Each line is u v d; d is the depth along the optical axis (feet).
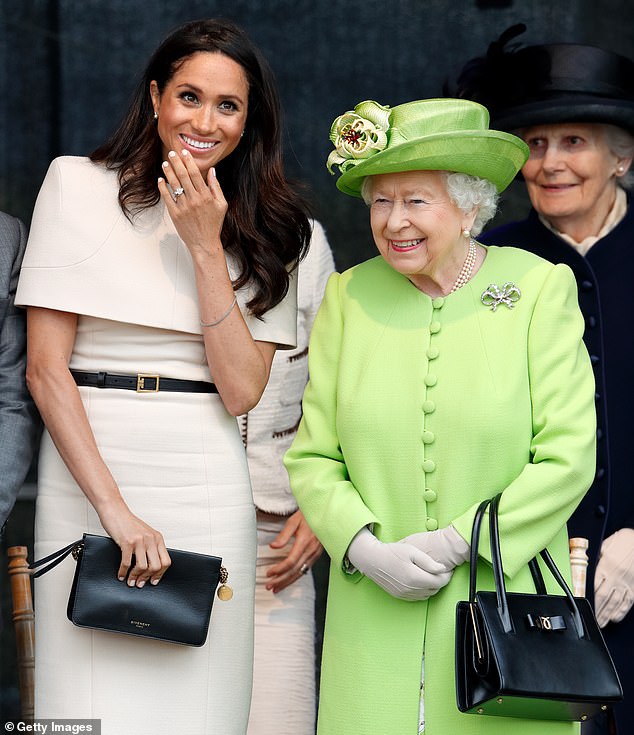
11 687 66.23
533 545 39.32
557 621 37.93
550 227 53.42
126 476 42.11
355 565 40.29
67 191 42.55
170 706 41.78
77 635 41.60
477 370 40.32
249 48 42.98
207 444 42.86
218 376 42.63
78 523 42.09
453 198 40.57
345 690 40.65
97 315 41.81
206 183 43.37
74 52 67.92
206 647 42.34
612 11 68.08
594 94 51.85
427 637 39.93
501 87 53.11
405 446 40.68
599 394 50.75
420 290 42.11
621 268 51.88
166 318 42.32
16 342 43.83
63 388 41.60
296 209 44.62
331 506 40.93
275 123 44.14
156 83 42.83
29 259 42.29
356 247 69.15
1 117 67.56
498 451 39.86
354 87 68.59
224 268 42.22
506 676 36.78
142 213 42.93
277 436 54.03
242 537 43.14
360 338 42.14
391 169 40.01
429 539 39.42
